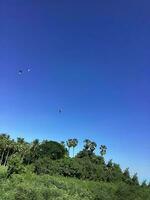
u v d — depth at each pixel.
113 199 88.75
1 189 70.38
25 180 84.75
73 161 127.19
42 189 69.25
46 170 116.94
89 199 81.62
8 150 165.62
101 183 114.50
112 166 152.38
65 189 82.44
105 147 171.25
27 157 149.38
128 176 147.12
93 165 135.00
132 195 96.50
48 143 151.88
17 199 63.41
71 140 173.38
